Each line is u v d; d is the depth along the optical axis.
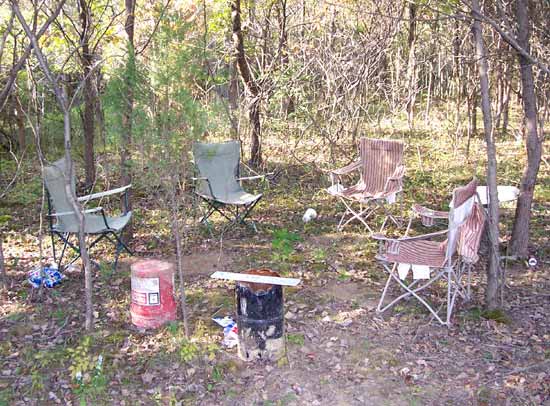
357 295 4.77
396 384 3.54
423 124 14.01
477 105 12.55
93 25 6.26
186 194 6.11
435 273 4.95
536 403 3.33
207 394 3.48
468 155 10.15
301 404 3.37
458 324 4.23
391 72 10.52
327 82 8.72
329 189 6.61
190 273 5.28
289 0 10.68
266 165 9.04
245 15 9.74
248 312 3.71
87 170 7.05
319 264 5.44
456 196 3.73
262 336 3.73
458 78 11.16
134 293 4.20
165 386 3.56
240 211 7.10
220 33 9.30
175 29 3.88
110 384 3.59
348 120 9.09
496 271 4.31
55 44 6.77
